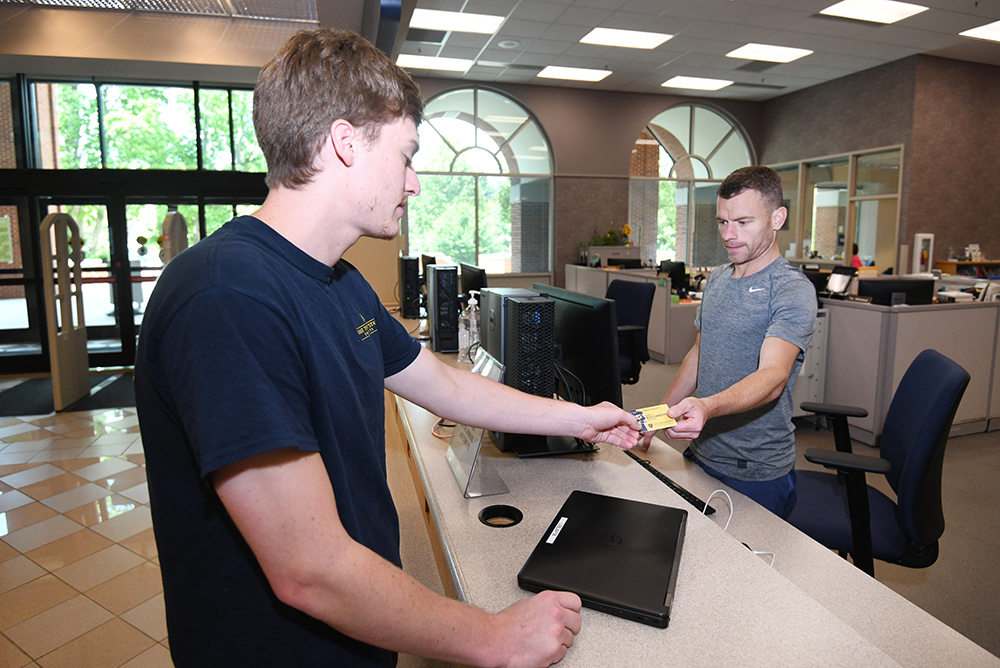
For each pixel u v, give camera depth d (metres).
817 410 1.93
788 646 0.70
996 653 1.85
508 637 0.64
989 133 7.67
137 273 6.03
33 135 5.73
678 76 8.05
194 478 0.62
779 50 7.04
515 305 1.34
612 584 0.79
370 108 0.63
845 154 8.13
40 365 5.86
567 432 1.03
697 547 0.92
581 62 7.38
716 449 1.62
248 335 0.53
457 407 0.95
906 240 7.39
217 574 0.64
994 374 3.84
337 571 0.54
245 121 6.15
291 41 0.63
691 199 9.57
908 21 6.00
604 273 7.59
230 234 0.61
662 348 5.78
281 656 0.66
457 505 1.08
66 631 2.04
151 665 1.87
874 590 1.10
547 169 8.88
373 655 0.72
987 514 2.76
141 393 0.61
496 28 6.19
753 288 1.56
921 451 1.49
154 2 2.14
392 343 0.87
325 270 0.67
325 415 0.62
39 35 2.31
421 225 8.52
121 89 5.84
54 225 4.62
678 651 0.69
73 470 3.45
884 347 3.58
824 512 1.72
